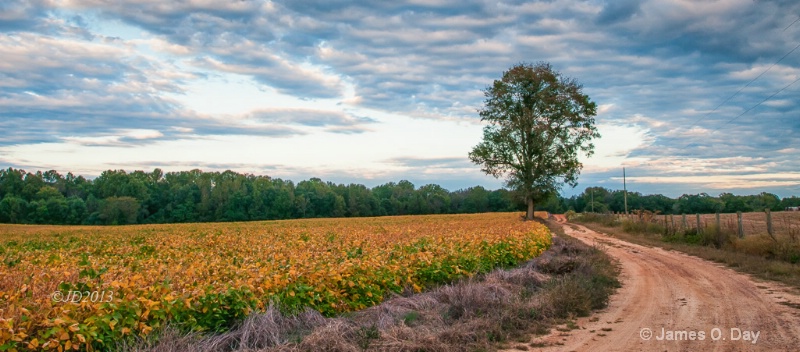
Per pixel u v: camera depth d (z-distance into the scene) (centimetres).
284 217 9500
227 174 11281
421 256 1235
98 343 639
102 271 846
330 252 1307
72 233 3381
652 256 2048
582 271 1382
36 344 576
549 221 5703
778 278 1355
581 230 4372
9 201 7906
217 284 818
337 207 10125
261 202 9438
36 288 721
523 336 786
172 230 3659
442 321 844
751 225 3259
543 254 1969
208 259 1259
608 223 4812
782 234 1989
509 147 5056
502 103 5150
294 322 797
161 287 760
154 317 693
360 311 930
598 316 941
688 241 2578
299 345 686
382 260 1160
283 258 1157
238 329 744
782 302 1034
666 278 1421
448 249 1399
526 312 891
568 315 929
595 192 11731
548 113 5084
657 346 726
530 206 5222
